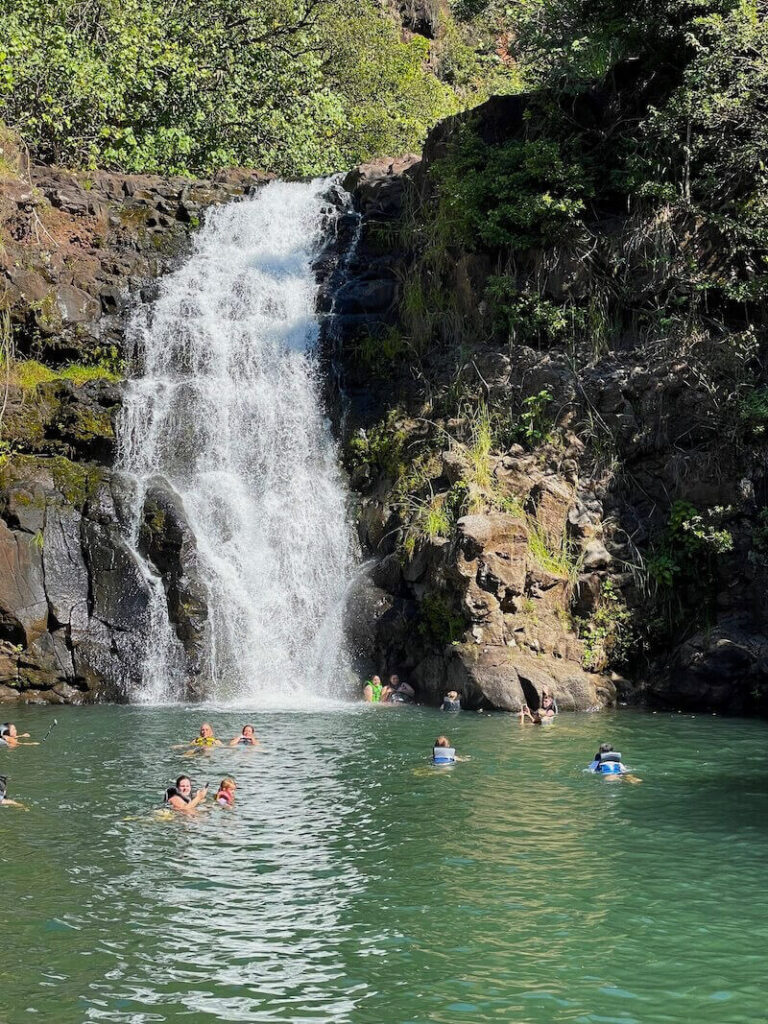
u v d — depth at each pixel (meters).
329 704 21.41
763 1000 8.05
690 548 21.47
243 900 10.05
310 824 12.54
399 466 24.53
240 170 34.69
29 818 12.73
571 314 24.83
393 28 50.81
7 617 22.27
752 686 20.17
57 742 17.20
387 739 17.36
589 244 25.22
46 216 29.69
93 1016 7.80
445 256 27.09
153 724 18.89
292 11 41.28
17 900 10.05
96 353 27.47
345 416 26.86
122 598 22.75
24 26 32.38
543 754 16.22
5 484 23.48
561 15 27.34
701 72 23.91
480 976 8.45
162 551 23.05
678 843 11.71
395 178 31.81
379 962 8.70
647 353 24.03
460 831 12.16
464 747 16.72
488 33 56.72
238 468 25.92
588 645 21.41
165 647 22.39
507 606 21.12
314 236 31.11
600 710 20.55
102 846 11.69
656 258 24.28
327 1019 7.76
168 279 29.64
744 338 23.02
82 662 22.25
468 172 27.05
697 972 8.52
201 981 8.36
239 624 22.97
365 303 28.42
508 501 22.45
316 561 24.20
